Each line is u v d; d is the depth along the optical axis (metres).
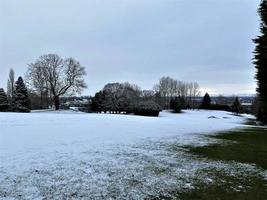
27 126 18.11
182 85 115.06
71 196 6.79
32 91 64.75
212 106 103.44
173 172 9.29
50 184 7.45
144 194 7.25
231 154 12.80
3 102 65.19
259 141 17.95
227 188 8.03
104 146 12.70
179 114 72.62
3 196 6.52
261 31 24.77
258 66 27.52
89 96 85.25
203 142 15.68
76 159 10.02
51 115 28.59
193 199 7.11
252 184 8.53
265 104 29.55
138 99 79.56
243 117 76.50
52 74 64.25
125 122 24.59
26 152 10.59
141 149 12.56
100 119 26.31
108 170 9.01
